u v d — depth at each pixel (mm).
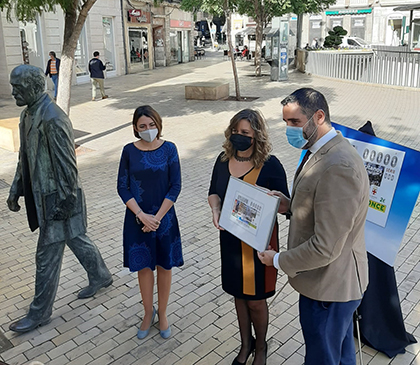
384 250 3020
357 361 3289
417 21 20609
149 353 3439
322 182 2303
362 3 44031
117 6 23500
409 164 2896
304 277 2559
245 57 35562
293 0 20609
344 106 13844
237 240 2975
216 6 18719
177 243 3533
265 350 3197
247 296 2986
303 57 24047
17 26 16562
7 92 16609
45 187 3494
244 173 2986
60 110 3443
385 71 17969
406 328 3664
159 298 3568
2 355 3434
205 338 3600
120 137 10477
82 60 21359
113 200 6688
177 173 3441
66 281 4484
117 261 4859
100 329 3740
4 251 5152
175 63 31266
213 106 14273
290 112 2361
